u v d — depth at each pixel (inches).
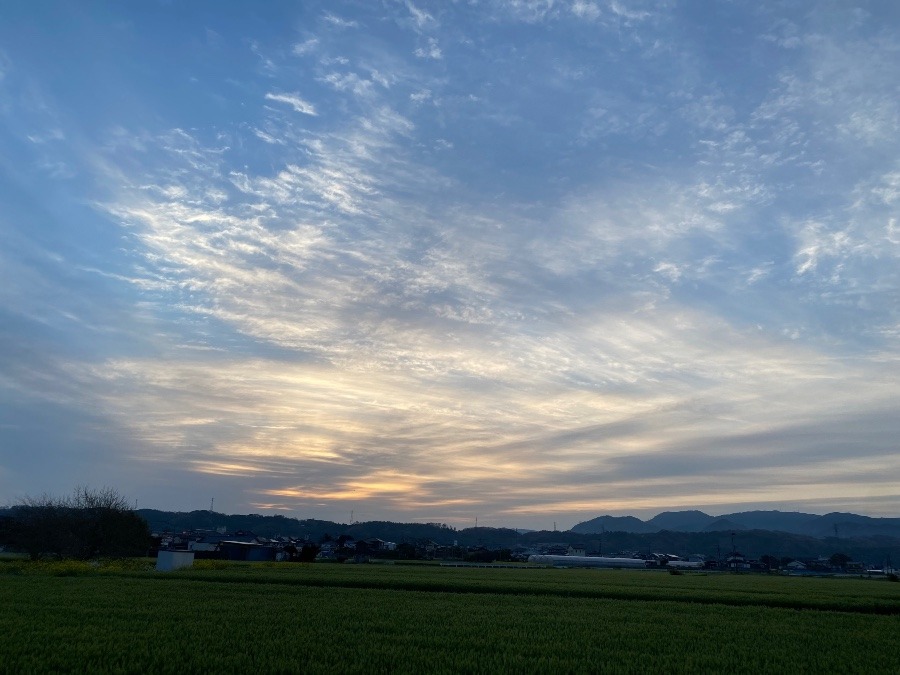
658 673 646.5
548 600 1373.0
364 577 1940.2
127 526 3189.0
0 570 1929.1
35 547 2822.3
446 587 1668.3
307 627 863.7
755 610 1264.8
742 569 5565.9
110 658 644.7
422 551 5344.5
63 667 604.1
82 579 1630.2
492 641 804.0
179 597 1210.6
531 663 670.5
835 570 5792.3
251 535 5442.9
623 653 746.2
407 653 695.7
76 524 2952.8
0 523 3452.3
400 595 1386.6
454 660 667.4
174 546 3873.0
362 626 889.5
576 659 704.4
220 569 2347.4
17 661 620.1
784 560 6491.1
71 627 828.6
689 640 862.5
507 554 5196.9
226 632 809.5
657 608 1269.7
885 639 897.5
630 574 3166.8
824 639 890.7
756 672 664.4
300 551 4119.1
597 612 1165.7
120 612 976.9
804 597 1599.4
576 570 3678.6
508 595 1470.2
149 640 744.3
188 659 655.1
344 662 639.1
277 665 621.6
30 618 907.4
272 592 1359.5
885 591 2009.1
